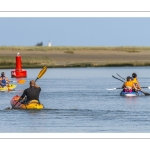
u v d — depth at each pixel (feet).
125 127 211.82
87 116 236.84
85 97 307.17
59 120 226.58
